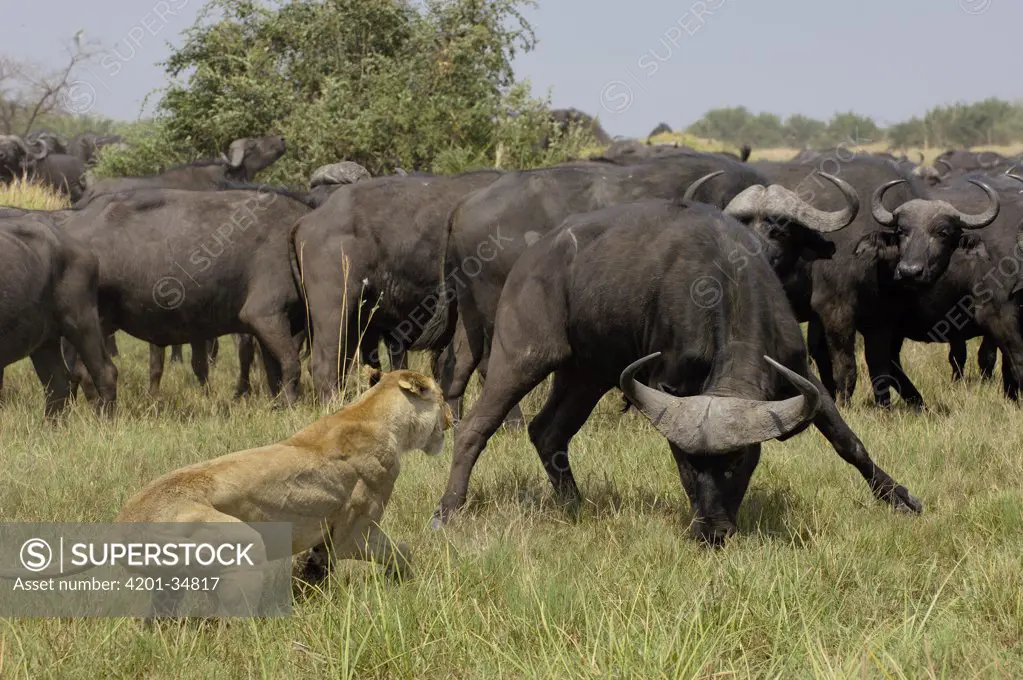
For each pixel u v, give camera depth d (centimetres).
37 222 1766
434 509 1263
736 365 1112
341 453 976
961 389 2014
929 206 1830
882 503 1254
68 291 1772
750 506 1235
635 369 1027
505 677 798
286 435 1584
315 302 1889
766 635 865
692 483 1120
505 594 938
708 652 780
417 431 1044
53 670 796
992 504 1184
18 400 2036
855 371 1941
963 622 865
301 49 3725
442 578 970
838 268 1908
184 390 2303
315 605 924
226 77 3647
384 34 3666
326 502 960
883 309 1917
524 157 3422
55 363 1839
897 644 814
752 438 995
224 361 2802
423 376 1051
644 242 1218
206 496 880
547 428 1377
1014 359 1894
